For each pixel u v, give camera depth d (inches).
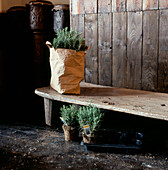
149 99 97.5
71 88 103.9
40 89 114.7
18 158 81.9
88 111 90.7
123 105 89.4
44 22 143.0
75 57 101.2
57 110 114.5
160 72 109.2
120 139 92.2
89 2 123.2
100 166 77.0
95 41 124.5
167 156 83.5
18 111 137.6
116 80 121.4
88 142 88.7
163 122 109.6
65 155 84.0
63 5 140.6
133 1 111.4
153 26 108.1
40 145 91.8
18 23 151.2
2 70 160.2
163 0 104.1
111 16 117.9
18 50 156.0
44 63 148.6
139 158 82.0
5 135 101.7
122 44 117.0
